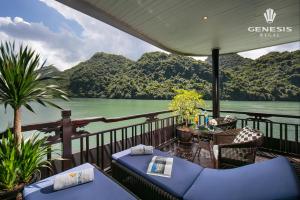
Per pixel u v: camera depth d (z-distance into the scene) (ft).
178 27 11.71
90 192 4.95
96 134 9.11
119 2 8.75
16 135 6.01
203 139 12.58
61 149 7.42
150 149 7.81
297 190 3.62
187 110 13.93
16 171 5.62
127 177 6.75
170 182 5.52
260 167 5.26
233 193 4.63
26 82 5.94
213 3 8.94
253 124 13.91
